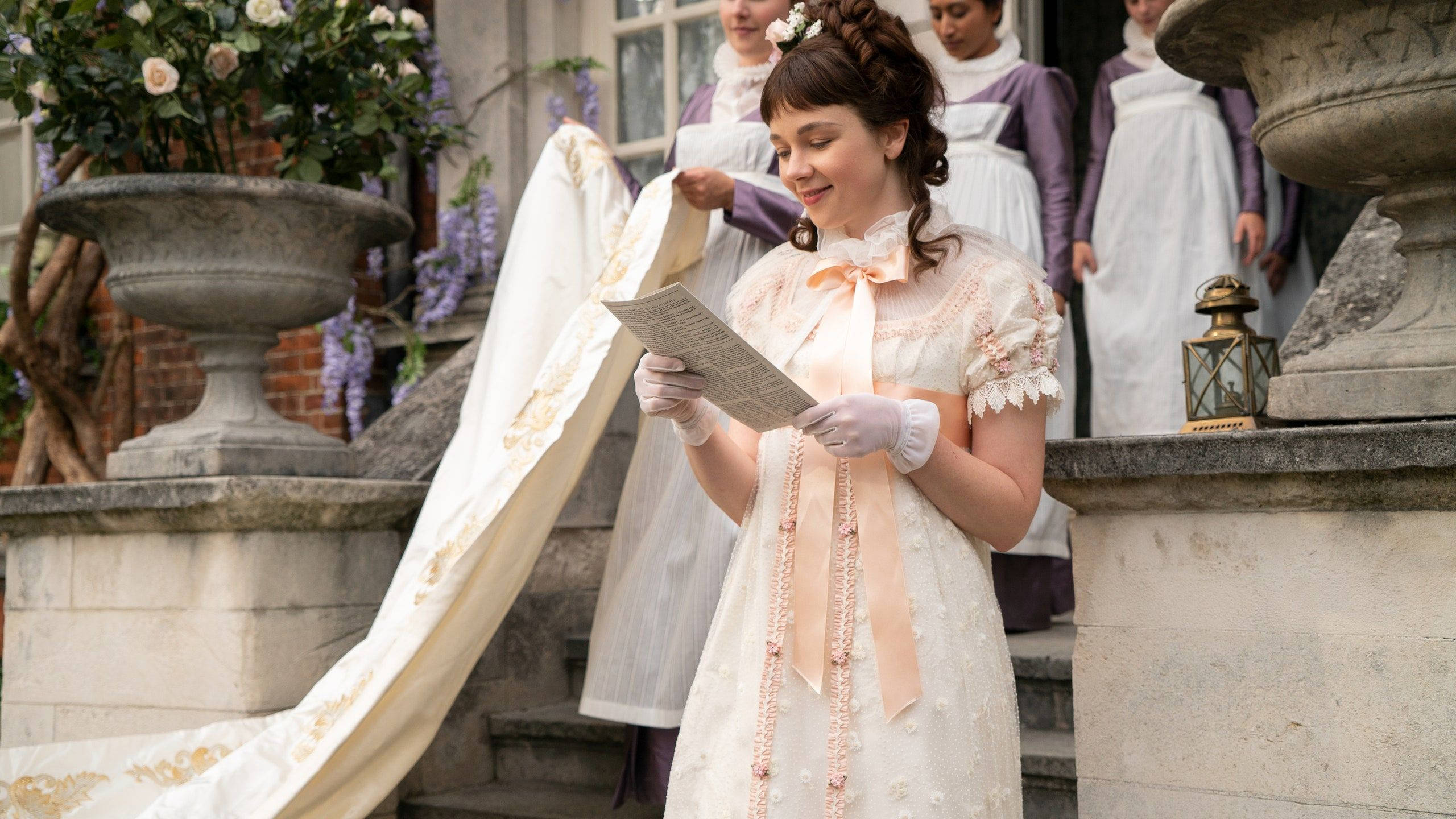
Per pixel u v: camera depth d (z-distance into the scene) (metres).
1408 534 1.90
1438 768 1.86
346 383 5.37
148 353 5.92
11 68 3.25
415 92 3.63
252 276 3.28
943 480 1.76
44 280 4.71
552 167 3.26
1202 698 2.06
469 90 5.44
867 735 1.73
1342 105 1.99
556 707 3.81
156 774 2.88
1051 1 6.34
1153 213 4.20
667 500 3.08
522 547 2.79
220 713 3.11
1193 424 2.36
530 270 3.14
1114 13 6.29
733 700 1.86
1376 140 1.99
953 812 1.69
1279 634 1.99
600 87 5.47
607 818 3.17
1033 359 1.81
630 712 2.93
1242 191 4.18
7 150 5.95
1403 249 2.15
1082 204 4.43
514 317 3.10
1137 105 4.28
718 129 3.26
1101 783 2.15
